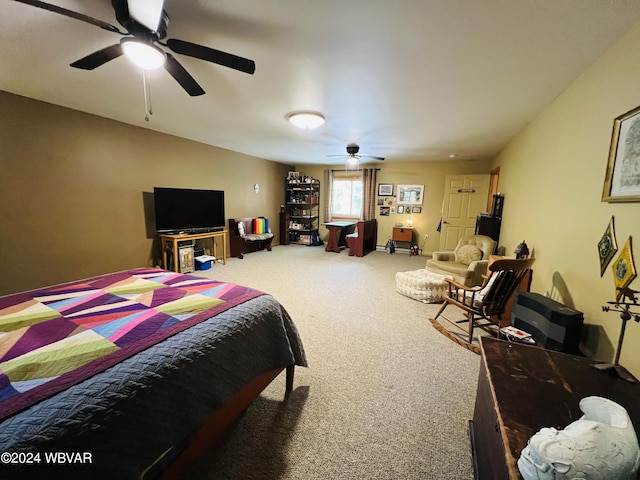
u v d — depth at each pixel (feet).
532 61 6.23
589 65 6.28
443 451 4.60
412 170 22.36
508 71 6.73
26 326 4.05
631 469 2.22
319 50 5.98
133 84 8.15
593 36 5.21
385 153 18.35
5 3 4.69
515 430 2.86
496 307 8.13
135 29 4.59
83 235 11.53
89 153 11.45
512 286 7.97
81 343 3.63
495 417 3.28
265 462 4.35
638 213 4.58
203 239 17.57
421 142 14.69
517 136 12.28
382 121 11.05
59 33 5.63
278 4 4.57
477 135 12.92
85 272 11.69
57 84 8.25
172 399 3.39
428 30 5.19
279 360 5.42
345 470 4.24
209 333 4.20
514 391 3.49
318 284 13.76
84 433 2.59
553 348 5.80
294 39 5.60
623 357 4.77
